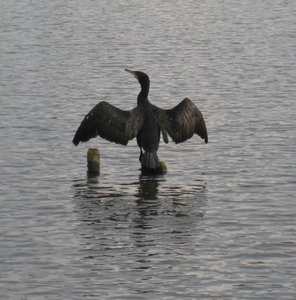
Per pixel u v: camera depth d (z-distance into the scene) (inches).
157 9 2081.7
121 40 1642.5
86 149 908.6
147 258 635.5
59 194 773.9
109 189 789.9
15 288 586.9
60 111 1072.2
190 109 836.6
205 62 1419.8
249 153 893.8
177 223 704.4
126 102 1140.5
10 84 1234.6
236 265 622.2
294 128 986.1
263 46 1568.7
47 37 1670.8
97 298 572.7
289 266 620.1
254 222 703.1
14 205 743.1
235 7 2111.2
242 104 1110.4
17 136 952.9
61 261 629.6
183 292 581.3
